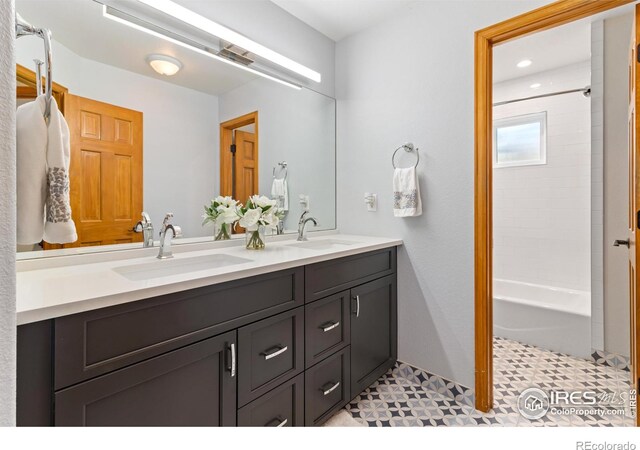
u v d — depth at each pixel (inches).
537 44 99.0
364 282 71.1
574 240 113.0
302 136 88.6
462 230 71.0
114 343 34.0
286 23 82.4
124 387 34.6
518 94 123.9
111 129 56.2
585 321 89.4
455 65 71.4
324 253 61.0
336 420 64.8
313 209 91.8
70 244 51.6
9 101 16.8
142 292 35.5
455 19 71.2
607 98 86.5
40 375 29.7
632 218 60.4
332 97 96.5
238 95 74.6
